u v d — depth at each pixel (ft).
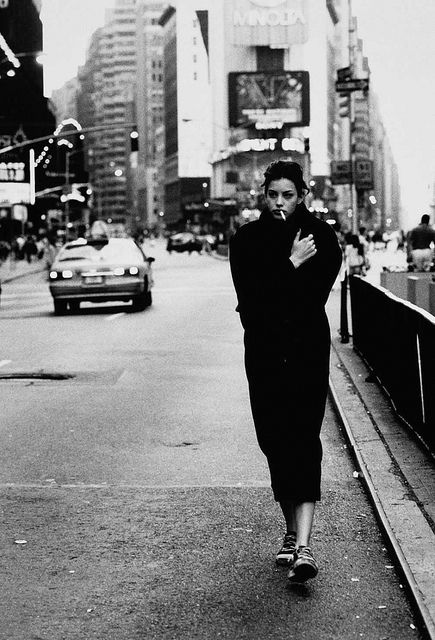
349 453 32.12
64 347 64.39
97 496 27.30
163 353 60.23
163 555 22.12
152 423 37.99
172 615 18.49
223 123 577.43
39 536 23.59
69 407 41.86
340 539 23.07
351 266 122.52
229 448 33.35
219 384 47.73
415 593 18.52
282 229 20.35
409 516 23.40
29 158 284.00
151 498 27.07
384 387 41.19
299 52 556.10
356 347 56.44
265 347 20.43
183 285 141.59
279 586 19.98
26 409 41.47
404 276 79.51
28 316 92.22
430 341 28.89
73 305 97.09
